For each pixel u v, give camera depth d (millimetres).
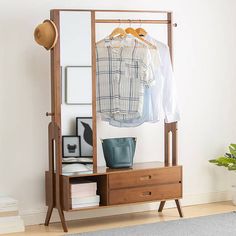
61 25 4941
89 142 5105
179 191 5344
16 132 5051
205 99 6059
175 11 5852
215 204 6000
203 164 6059
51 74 4984
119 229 4875
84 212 5363
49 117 5184
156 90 5309
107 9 5480
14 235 4754
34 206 5137
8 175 5027
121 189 5027
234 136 6258
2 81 4992
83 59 5039
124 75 5230
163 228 4895
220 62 6148
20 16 5047
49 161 5012
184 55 5914
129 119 5332
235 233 4707
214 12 6094
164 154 5723
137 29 5406
